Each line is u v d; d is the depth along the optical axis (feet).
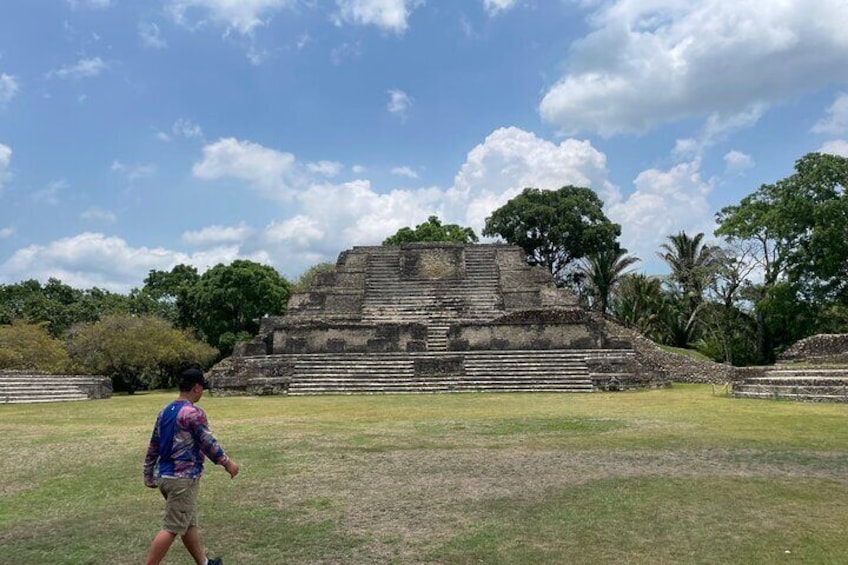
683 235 166.30
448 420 52.95
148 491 29.45
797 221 115.14
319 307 130.41
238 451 38.73
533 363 92.99
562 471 32.01
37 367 107.96
